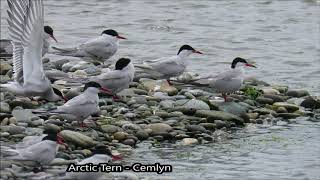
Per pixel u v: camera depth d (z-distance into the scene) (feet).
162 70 55.42
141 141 46.29
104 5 87.20
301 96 55.72
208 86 52.95
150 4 87.61
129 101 51.83
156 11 84.79
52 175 39.99
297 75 63.72
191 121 49.14
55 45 72.02
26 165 40.70
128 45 72.54
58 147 42.63
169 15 83.30
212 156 44.52
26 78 47.06
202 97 53.93
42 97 49.06
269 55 69.72
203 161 43.75
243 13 83.82
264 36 76.02
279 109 52.39
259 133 48.67
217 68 65.36
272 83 61.16
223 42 73.87
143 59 67.46
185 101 51.62
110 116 49.37
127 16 82.89
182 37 75.51
